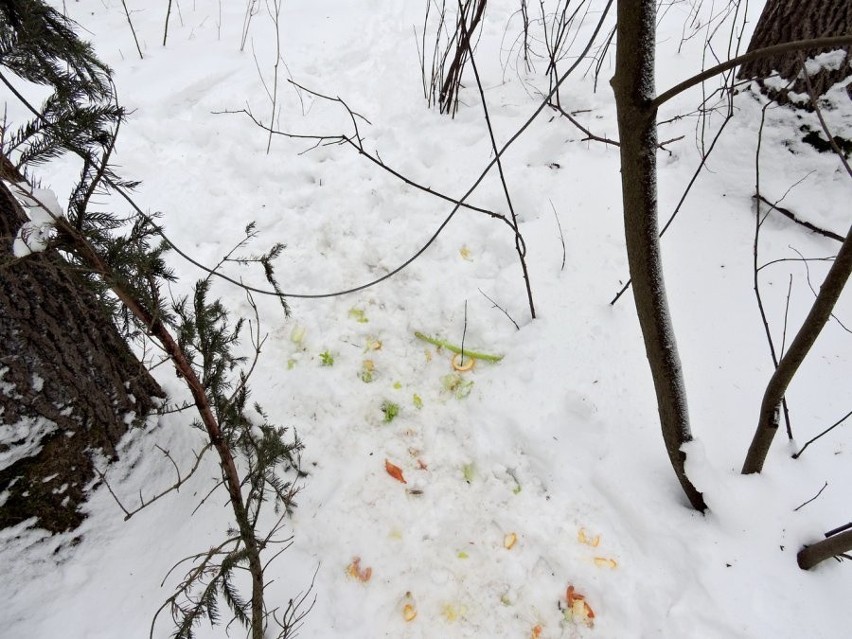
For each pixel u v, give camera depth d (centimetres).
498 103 338
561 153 302
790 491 188
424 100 348
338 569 198
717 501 182
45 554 179
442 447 226
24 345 162
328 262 283
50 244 122
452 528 206
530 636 184
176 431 209
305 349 256
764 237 256
